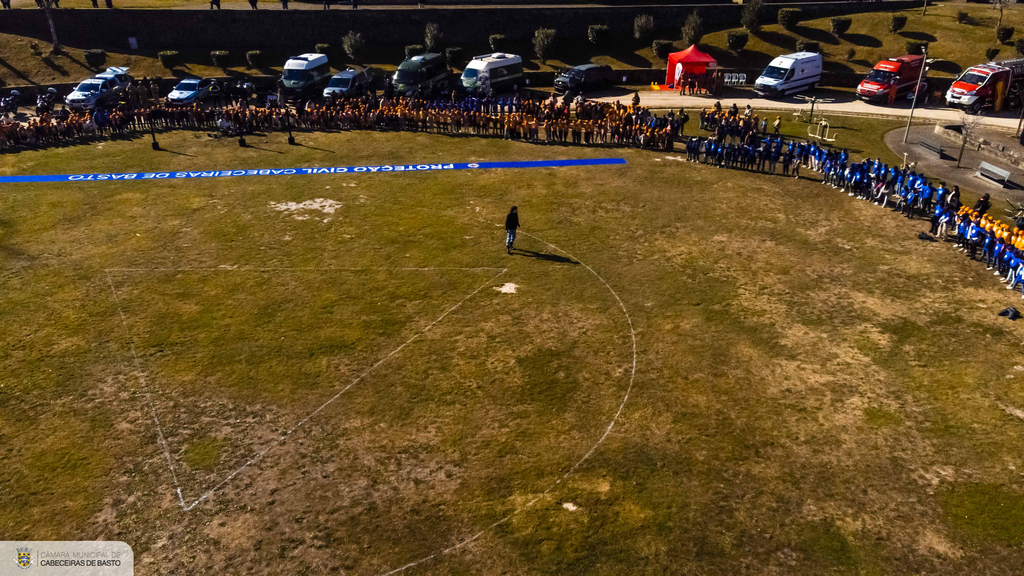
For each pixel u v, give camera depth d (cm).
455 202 2912
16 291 2191
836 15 5600
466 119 3878
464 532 1342
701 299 2178
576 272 2342
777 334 1995
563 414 1666
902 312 2108
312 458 1530
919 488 1446
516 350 1912
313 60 4638
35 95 4559
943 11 5519
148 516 1380
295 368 1830
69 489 1439
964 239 2492
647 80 5050
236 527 1357
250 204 2872
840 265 2402
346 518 1377
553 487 1448
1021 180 3209
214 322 2031
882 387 1764
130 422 1633
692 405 1697
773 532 1341
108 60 4972
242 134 3788
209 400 1706
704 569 1262
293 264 2375
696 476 1477
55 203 2872
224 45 5275
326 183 3117
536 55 5344
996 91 4247
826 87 4900
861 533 1341
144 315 2062
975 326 2030
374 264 2381
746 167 3378
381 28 5409
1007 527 1350
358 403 1700
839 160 3133
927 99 4597
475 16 5450
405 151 3588
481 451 1549
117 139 3762
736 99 4656
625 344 1945
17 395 1716
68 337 1953
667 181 3181
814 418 1653
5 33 4997
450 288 2230
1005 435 1592
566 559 1281
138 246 2495
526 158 3497
